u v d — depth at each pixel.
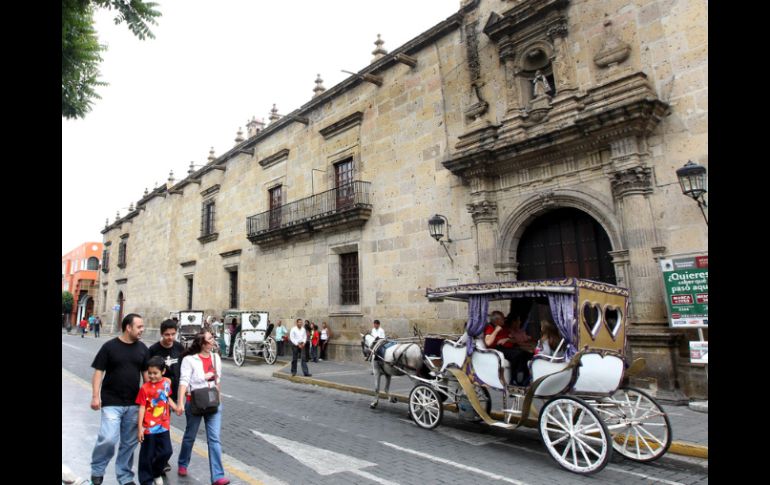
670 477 5.28
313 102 19.00
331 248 17.44
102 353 4.82
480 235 12.12
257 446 6.52
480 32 13.10
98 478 4.67
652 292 8.98
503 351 7.03
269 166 21.91
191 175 28.53
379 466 5.62
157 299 31.66
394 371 9.02
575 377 5.76
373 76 15.84
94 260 49.03
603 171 10.02
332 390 11.59
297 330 13.49
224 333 19.00
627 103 9.05
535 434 7.17
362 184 16.19
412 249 14.22
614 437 6.49
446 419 8.19
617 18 10.29
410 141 14.77
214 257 25.67
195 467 5.63
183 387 5.05
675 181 9.08
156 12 5.75
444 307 13.05
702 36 9.06
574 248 10.94
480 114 12.63
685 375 8.47
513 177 11.73
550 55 11.32
